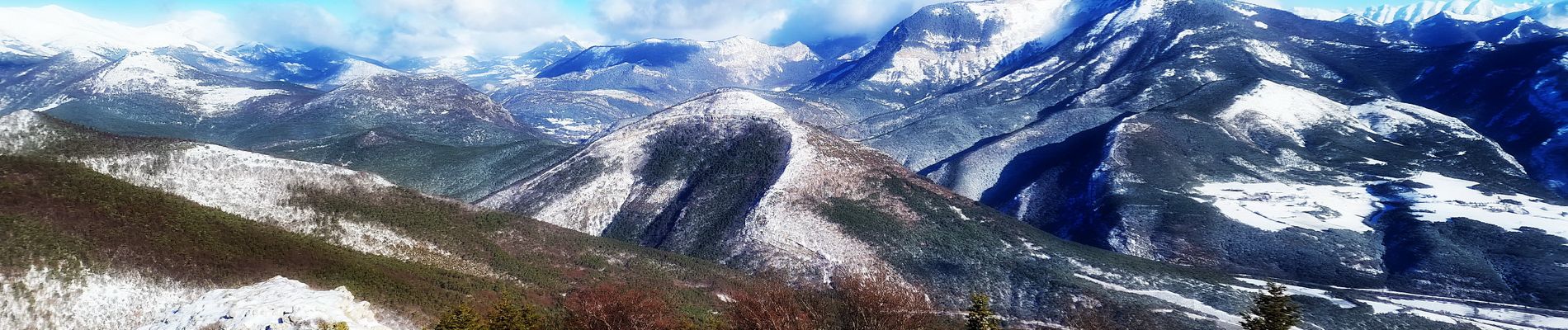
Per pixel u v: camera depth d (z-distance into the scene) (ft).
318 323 129.70
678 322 198.80
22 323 148.05
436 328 153.89
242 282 177.99
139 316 160.97
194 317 137.28
